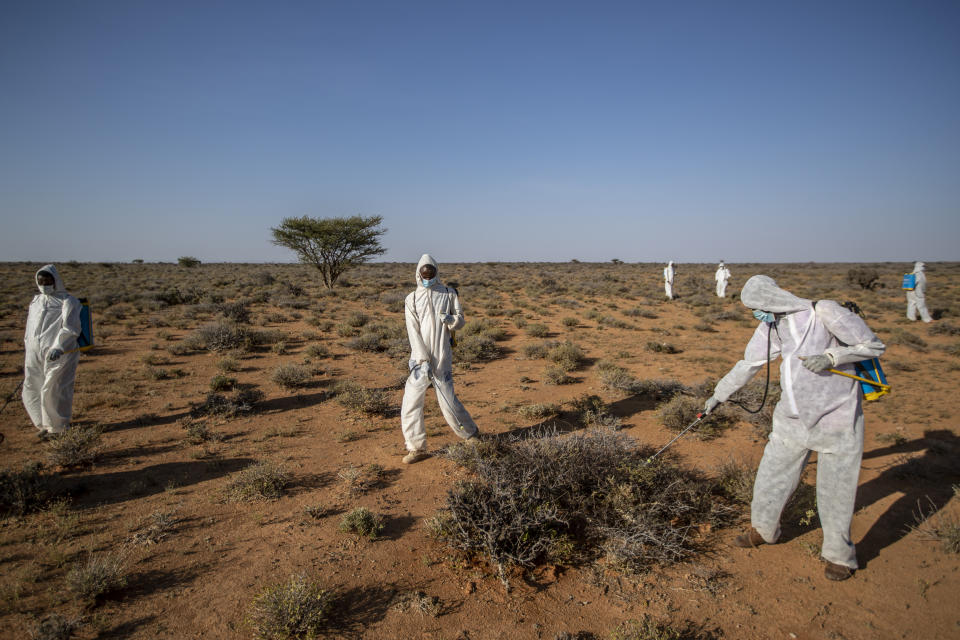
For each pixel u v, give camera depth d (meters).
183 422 7.35
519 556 3.88
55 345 6.34
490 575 3.90
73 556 4.03
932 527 4.54
